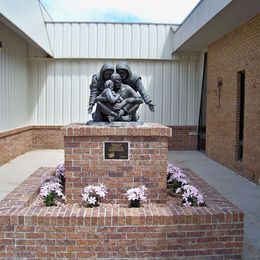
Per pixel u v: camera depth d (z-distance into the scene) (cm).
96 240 373
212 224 378
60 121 1362
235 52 921
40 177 574
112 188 445
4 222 371
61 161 1084
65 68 1348
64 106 1358
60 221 371
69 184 445
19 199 436
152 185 447
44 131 1361
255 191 709
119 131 437
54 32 1313
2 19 807
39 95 1355
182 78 1372
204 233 378
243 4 712
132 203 423
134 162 444
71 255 374
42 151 1319
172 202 455
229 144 968
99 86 496
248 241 440
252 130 803
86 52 1320
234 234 381
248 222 515
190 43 1159
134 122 468
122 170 444
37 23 1095
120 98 470
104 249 374
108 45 1321
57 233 372
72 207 412
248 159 825
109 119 470
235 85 923
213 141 1129
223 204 421
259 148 762
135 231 374
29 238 372
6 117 1055
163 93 1370
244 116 855
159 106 1370
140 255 376
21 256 374
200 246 379
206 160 1122
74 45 1318
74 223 371
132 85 500
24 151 1256
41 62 1345
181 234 376
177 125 1377
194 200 425
